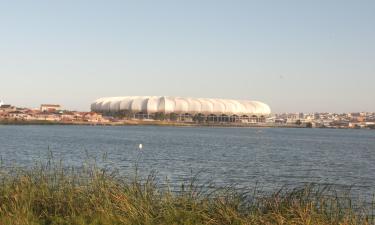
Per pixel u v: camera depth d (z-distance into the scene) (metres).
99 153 81.75
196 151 96.06
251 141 155.25
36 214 18.84
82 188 21.06
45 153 78.25
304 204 19.25
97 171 23.23
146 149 97.94
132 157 74.75
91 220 18.22
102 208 18.91
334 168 66.56
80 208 19.50
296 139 184.88
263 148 115.25
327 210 19.61
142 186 22.16
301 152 102.75
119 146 107.06
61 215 19.08
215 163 68.75
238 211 19.25
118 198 19.45
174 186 36.09
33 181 22.00
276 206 19.27
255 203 20.48
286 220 17.66
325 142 164.12
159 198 20.41
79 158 69.00
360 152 108.38
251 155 88.56
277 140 169.38
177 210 19.00
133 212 18.64
